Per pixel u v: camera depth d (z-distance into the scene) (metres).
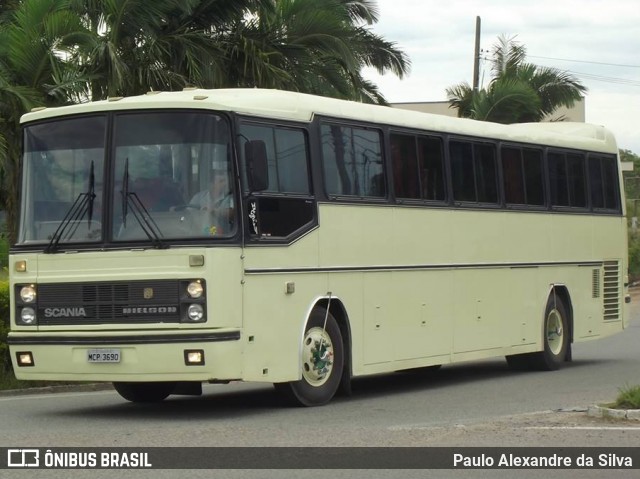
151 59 23.89
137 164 13.42
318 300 14.55
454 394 16.28
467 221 17.92
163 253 13.07
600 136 22.53
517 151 19.55
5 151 21.17
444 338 17.30
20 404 15.35
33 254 13.67
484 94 38.75
